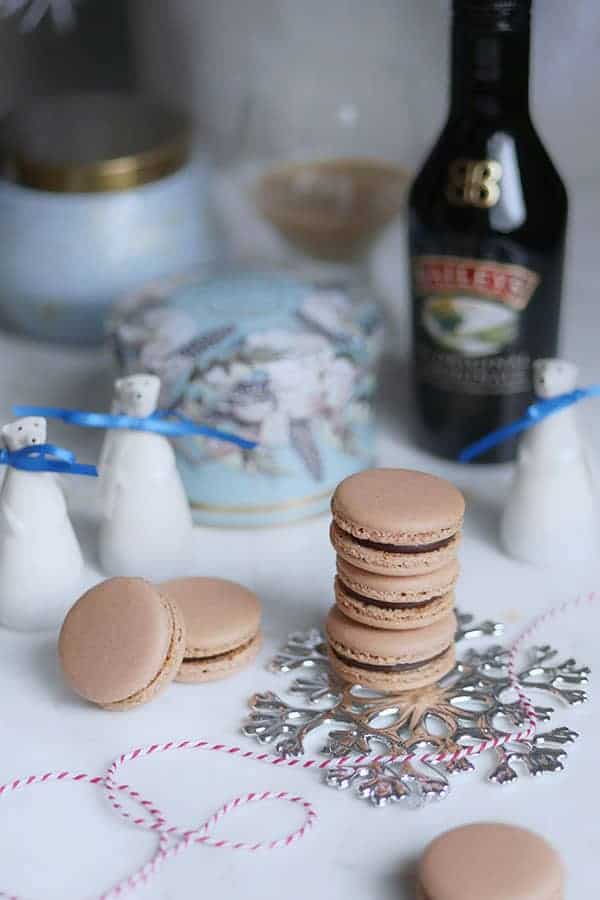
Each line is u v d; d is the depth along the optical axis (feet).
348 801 1.73
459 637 1.93
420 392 2.24
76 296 2.49
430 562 1.77
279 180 2.53
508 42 2.03
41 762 1.78
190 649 1.86
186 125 2.56
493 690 1.85
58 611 1.98
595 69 2.70
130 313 2.23
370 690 1.86
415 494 1.81
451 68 2.10
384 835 1.69
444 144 2.12
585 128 2.79
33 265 2.48
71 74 3.02
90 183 2.42
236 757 1.79
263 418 2.09
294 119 2.63
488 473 2.24
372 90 2.71
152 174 2.46
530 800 1.72
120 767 1.77
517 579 2.03
